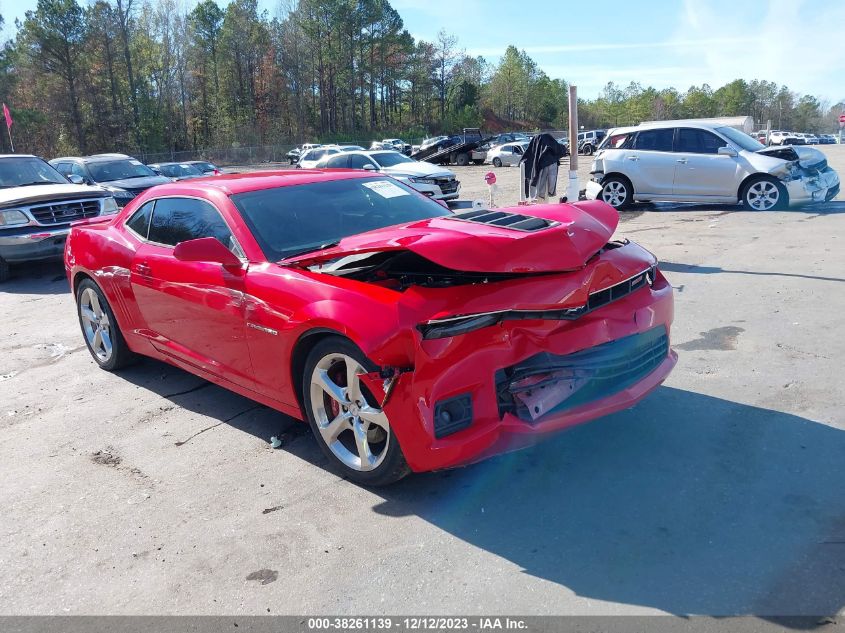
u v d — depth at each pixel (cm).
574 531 303
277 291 372
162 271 467
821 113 15338
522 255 313
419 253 310
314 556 302
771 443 369
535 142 952
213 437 438
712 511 309
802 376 459
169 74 7981
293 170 526
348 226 440
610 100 12381
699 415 409
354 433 349
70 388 554
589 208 384
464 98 10356
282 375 382
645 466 354
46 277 1095
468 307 300
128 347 563
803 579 259
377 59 8912
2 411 511
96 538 332
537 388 321
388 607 264
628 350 351
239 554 308
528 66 12262
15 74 5862
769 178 1238
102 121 6550
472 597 265
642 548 286
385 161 1870
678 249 935
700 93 12169
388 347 306
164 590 288
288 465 391
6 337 729
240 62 8475
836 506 306
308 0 8412
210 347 440
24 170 1174
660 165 1336
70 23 6006
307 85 9025
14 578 304
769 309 621
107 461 415
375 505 340
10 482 397
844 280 707
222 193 450
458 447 301
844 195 1450
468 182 2872
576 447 380
